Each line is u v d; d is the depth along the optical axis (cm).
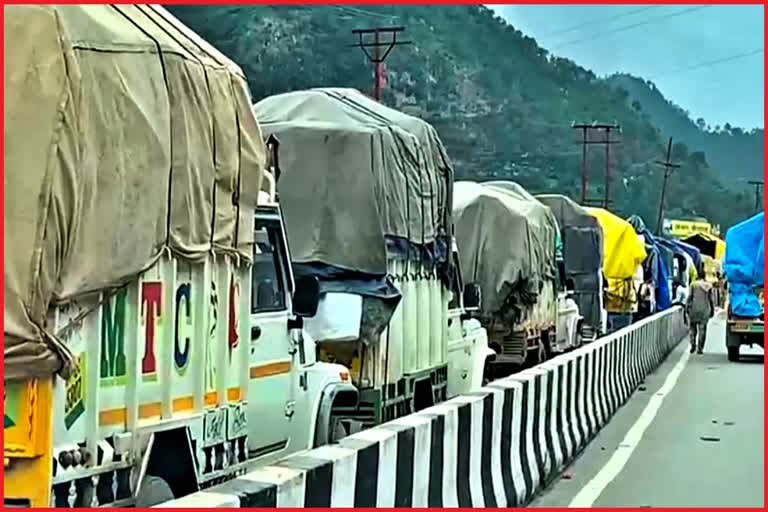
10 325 940
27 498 952
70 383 1003
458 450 1475
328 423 1677
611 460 2289
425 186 2434
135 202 1086
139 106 1096
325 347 2117
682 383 4131
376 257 2134
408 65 15862
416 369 2381
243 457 1399
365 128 2177
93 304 1031
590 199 15925
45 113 962
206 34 9694
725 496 1895
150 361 1149
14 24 971
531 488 1833
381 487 1161
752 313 5222
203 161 1240
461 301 2847
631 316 6456
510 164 15550
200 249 1238
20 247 945
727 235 5300
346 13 12562
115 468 1081
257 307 1503
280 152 2153
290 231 2130
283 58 11044
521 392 1841
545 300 4175
